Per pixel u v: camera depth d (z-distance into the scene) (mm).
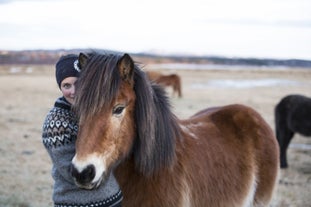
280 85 27328
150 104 2533
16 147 8422
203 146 3143
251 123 3713
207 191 3018
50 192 5785
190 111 14047
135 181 2688
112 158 2365
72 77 2541
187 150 2971
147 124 2506
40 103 16109
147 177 2658
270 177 3674
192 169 2936
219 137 3391
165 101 2797
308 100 8336
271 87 25766
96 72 2342
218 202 3119
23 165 7121
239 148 3475
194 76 35812
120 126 2391
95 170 2219
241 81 30719
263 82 30125
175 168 2807
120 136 2400
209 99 18422
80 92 2326
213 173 3100
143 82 2541
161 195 2680
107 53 2508
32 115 12852
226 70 47219
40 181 6270
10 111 13586
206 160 3080
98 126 2275
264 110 14789
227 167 3240
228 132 3527
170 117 2830
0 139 9078
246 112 3803
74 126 2477
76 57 2625
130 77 2465
